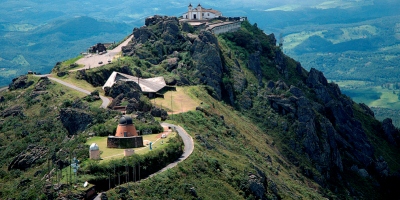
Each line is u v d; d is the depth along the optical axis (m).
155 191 193.62
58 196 176.88
